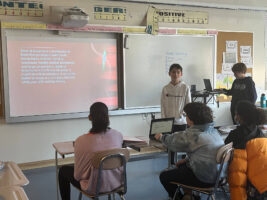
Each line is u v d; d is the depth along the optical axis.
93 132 2.45
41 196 3.52
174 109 4.13
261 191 2.42
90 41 4.70
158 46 5.14
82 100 4.73
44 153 4.58
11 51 4.23
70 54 4.59
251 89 4.49
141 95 5.10
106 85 4.88
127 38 4.86
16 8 4.23
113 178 2.44
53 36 4.46
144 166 4.59
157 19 5.06
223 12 5.66
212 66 5.62
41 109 4.48
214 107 5.77
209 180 2.47
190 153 2.56
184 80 5.41
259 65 6.13
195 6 5.38
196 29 5.39
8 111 4.27
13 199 1.51
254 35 6.02
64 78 4.58
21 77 4.32
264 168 2.43
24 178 1.79
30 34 4.33
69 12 4.20
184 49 5.36
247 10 5.87
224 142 2.69
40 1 4.34
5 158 4.37
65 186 2.80
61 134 4.67
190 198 2.76
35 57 4.38
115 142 2.48
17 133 4.41
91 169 2.34
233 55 5.81
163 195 3.54
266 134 3.18
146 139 3.15
